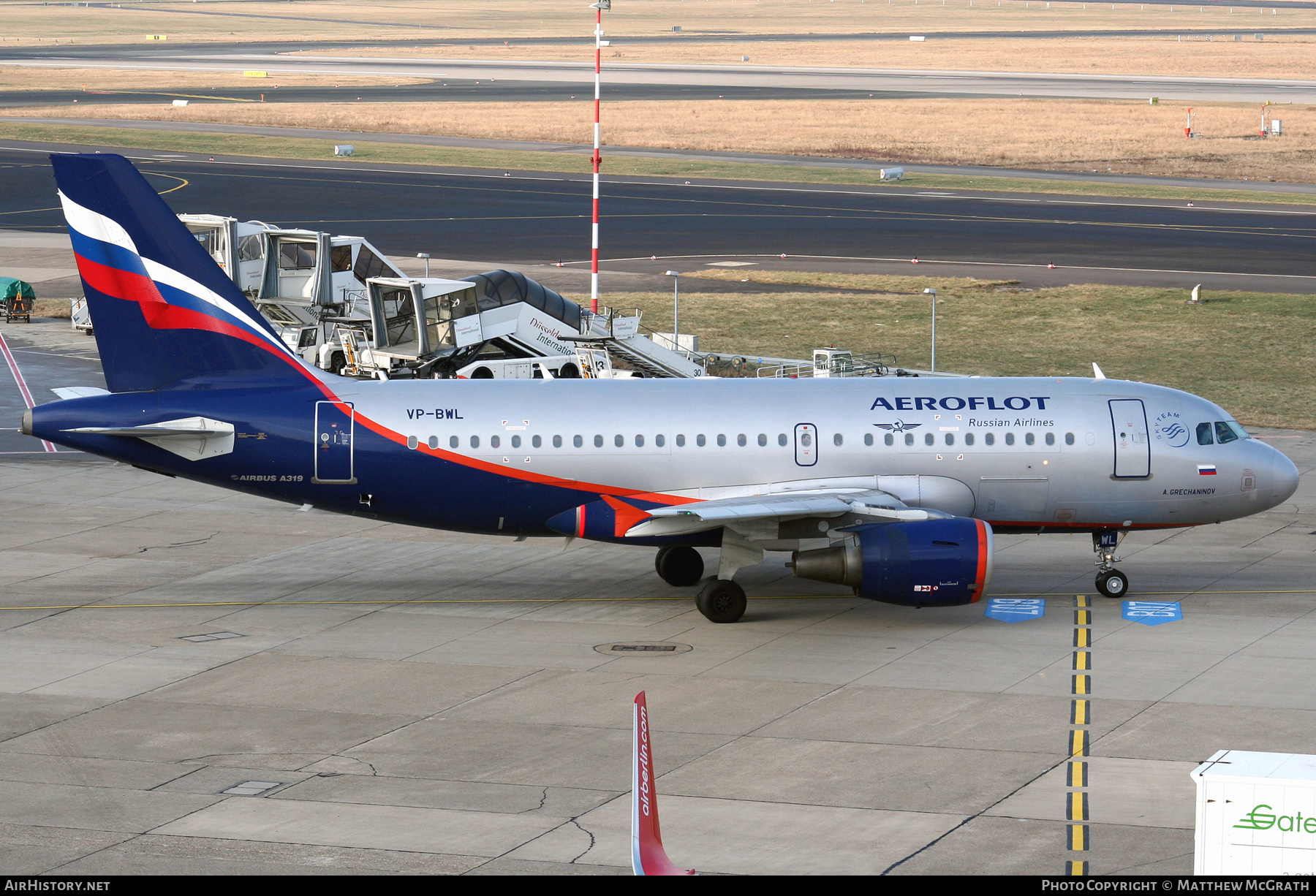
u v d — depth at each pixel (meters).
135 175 128.38
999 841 84.12
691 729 103.81
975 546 126.12
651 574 150.12
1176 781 93.25
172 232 129.88
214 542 162.75
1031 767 96.00
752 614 135.12
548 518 136.25
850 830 85.88
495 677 116.06
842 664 119.19
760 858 82.06
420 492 133.62
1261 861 67.38
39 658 120.75
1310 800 66.25
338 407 132.38
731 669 118.00
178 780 94.44
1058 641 125.38
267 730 103.94
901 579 125.19
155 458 131.38
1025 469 137.12
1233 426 141.50
